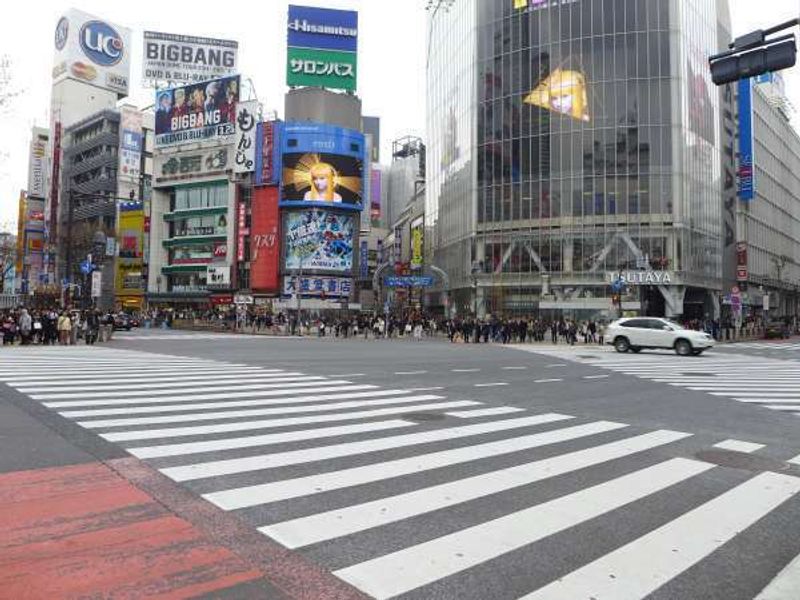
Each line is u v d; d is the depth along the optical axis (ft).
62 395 36.35
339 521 15.85
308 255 220.02
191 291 251.80
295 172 221.87
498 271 177.47
